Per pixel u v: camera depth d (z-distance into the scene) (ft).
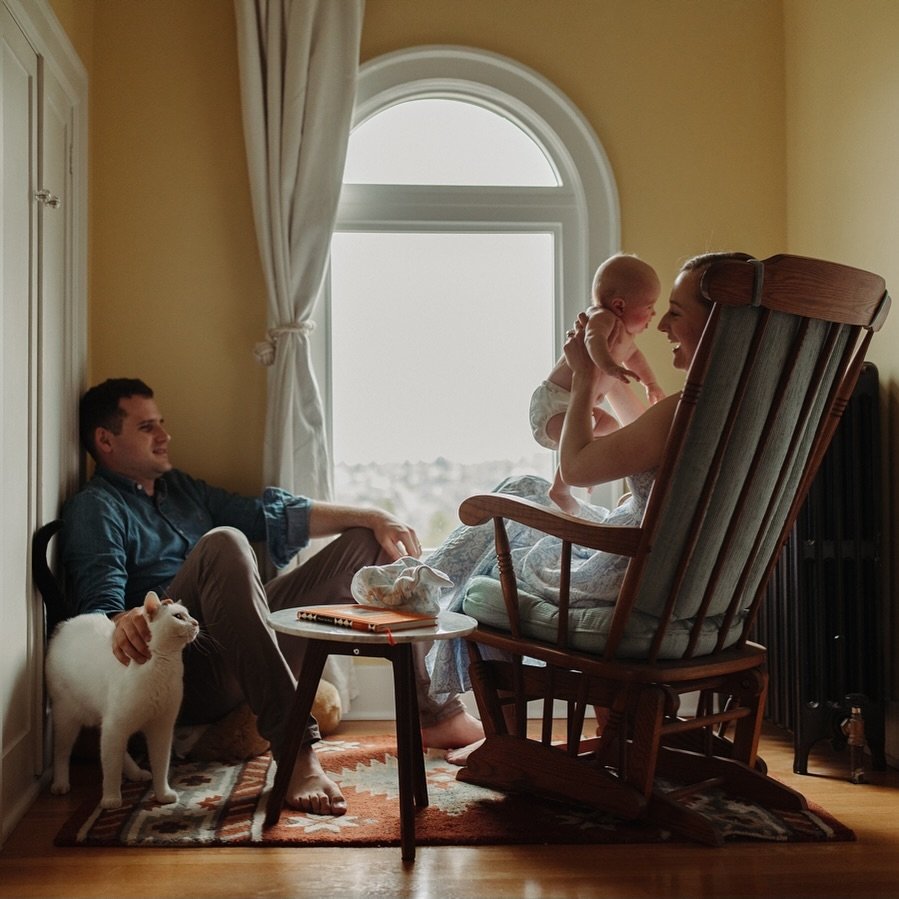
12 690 7.43
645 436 6.80
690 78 11.34
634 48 11.31
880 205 9.29
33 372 8.22
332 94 10.70
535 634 7.41
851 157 9.82
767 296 6.24
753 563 7.28
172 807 7.39
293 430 10.60
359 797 7.65
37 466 8.30
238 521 10.04
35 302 8.28
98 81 10.75
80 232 10.05
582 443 7.16
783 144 11.38
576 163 11.25
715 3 11.37
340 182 10.71
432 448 11.36
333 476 11.15
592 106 11.29
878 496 8.87
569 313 11.37
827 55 10.32
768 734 10.07
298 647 9.79
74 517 8.77
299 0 10.55
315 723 7.70
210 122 10.84
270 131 10.57
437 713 9.14
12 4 7.50
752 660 7.52
